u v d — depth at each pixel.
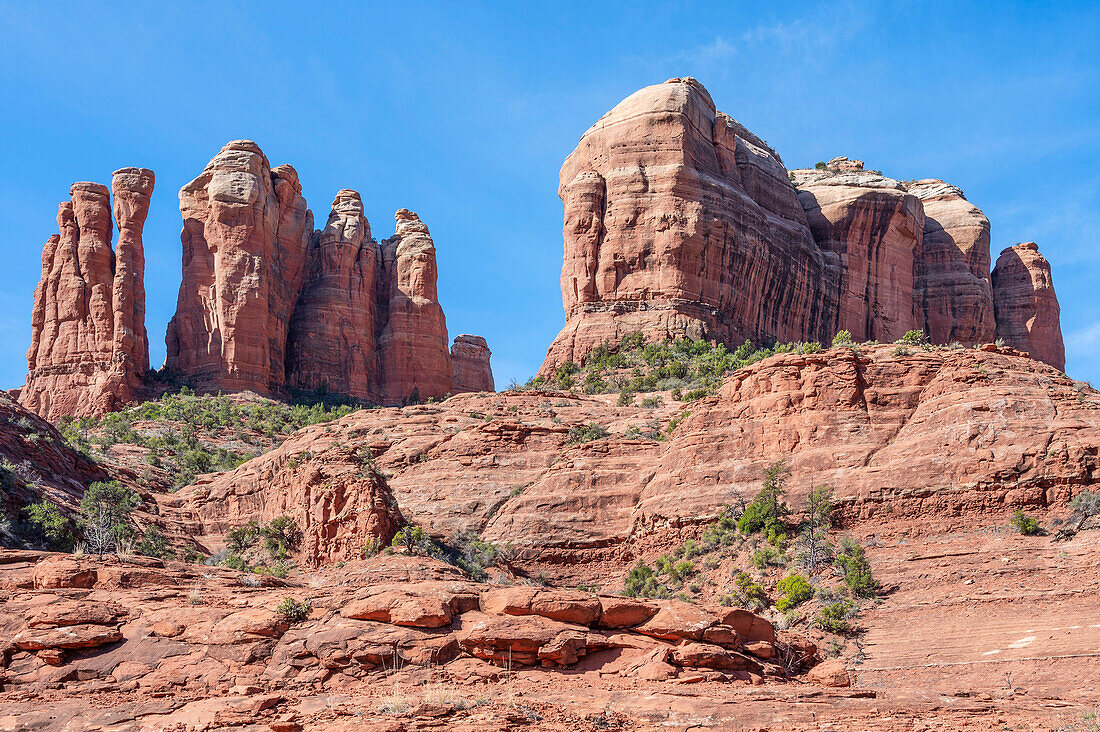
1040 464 61.41
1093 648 43.97
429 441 89.19
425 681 29.12
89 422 119.69
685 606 32.50
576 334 125.75
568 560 74.12
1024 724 26.27
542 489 79.19
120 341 129.38
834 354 72.81
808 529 63.94
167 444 107.06
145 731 25.91
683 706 26.95
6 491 54.31
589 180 132.75
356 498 66.50
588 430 87.69
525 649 30.36
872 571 58.22
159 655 30.23
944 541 59.69
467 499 81.31
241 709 26.70
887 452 66.88
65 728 26.22
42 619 30.58
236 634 30.59
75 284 133.50
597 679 29.83
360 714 25.95
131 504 70.00
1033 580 52.81
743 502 68.88
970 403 65.69
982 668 45.03
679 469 74.38
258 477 80.50
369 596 31.89
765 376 74.12
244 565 63.25
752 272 132.75
